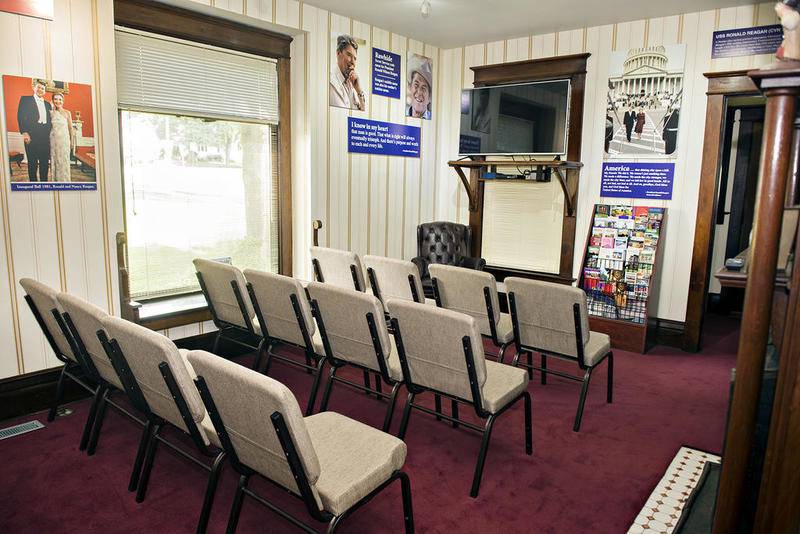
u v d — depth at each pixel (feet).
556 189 18.07
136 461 8.13
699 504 7.96
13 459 9.02
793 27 4.49
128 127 12.67
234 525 6.64
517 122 17.93
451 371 8.11
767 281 4.58
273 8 14.02
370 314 8.57
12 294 10.23
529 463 9.20
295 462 5.34
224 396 5.80
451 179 20.57
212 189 14.48
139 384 7.47
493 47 18.84
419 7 14.97
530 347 10.93
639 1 14.15
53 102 10.34
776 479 4.89
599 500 8.18
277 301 10.49
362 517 7.62
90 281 11.25
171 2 12.52
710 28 14.80
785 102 4.36
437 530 7.36
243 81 14.52
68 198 10.77
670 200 15.85
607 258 16.16
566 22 16.22
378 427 10.41
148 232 13.34
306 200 15.88
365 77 16.88
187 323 13.32
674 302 16.07
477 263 17.93
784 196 4.47
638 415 11.26
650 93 15.87
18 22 9.78
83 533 7.20
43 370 10.85
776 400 4.82
